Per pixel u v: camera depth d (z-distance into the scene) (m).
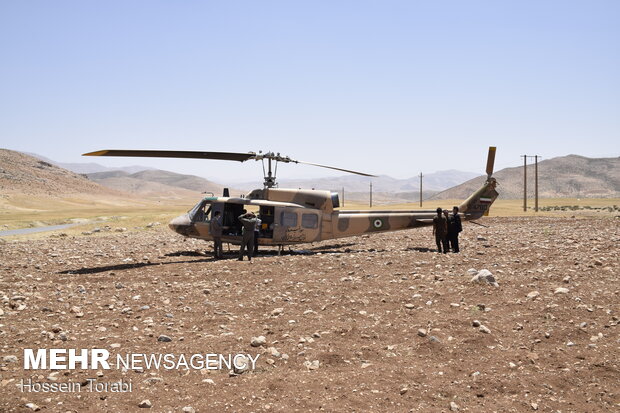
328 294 10.55
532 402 5.62
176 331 8.21
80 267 16.03
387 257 15.08
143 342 7.62
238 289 11.39
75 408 5.38
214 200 17.81
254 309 9.62
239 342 7.58
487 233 24.86
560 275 11.33
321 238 18.34
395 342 7.60
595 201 152.62
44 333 7.88
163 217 46.31
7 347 7.39
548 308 8.79
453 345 7.35
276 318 8.91
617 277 10.98
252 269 13.77
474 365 6.68
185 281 12.62
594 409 5.45
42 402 5.49
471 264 13.35
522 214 57.03
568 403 5.60
